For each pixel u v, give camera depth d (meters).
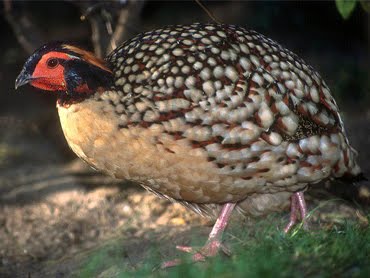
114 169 7.20
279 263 6.48
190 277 6.54
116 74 7.13
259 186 7.23
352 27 18.78
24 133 14.23
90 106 7.01
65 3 19.80
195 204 7.78
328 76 16.28
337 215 8.87
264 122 6.98
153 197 10.62
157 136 6.89
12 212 10.88
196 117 6.88
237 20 18.73
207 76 6.98
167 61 7.06
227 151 6.94
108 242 9.42
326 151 7.24
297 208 7.90
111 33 9.98
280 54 7.38
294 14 19.00
